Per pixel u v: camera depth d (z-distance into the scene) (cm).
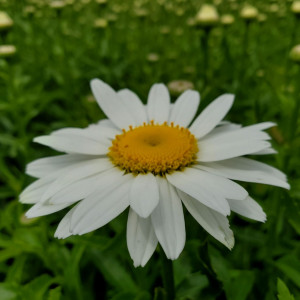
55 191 10
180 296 12
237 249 16
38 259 16
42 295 12
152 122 13
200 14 22
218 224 9
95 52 38
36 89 29
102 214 9
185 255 13
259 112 20
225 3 49
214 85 24
